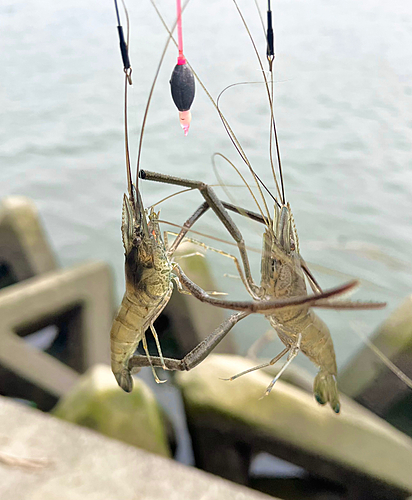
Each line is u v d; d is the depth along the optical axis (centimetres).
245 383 87
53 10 509
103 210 195
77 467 68
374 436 81
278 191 30
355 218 152
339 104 227
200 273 113
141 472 68
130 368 34
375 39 311
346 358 105
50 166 227
